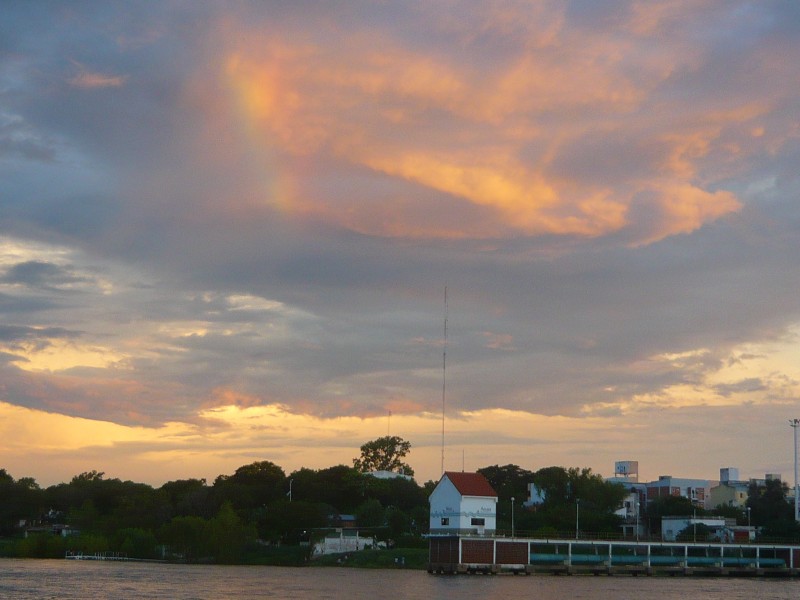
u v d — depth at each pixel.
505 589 124.38
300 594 112.50
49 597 105.62
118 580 134.62
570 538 168.12
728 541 186.00
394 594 113.19
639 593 124.25
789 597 122.12
